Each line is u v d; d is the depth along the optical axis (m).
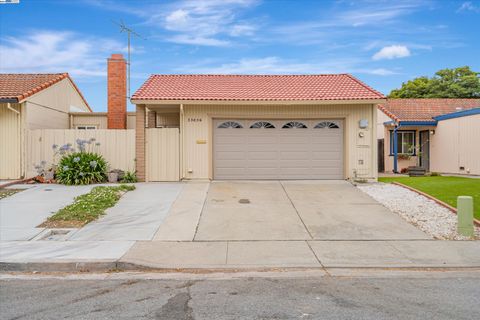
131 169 15.30
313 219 9.77
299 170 15.45
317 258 7.04
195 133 15.08
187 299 5.15
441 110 22.73
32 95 15.53
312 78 18.00
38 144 15.23
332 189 13.44
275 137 15.42
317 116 15.27
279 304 4.95
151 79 17.33
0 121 15.13
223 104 14.68
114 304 4.98
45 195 12.23
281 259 6.98
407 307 4.85
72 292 5.46
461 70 34.97
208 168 15.06
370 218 9.83
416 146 22.72
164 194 12.50
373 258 7.02
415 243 7.93
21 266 6.56
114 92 18.64
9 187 13.56
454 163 19.89
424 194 12.05
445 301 5.06
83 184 14.12
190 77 18.00
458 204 8.50
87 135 15.27
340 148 15.47
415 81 36.69
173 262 6.80
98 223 9.30
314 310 4.74
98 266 6.61
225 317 4.53
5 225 9.07
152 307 4.86
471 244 7.84
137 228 8.94
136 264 6.63
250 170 15.43
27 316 4.60
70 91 19.83
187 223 9.39
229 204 11.28
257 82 17.31
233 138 15.40
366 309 4.78
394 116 21.31
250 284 5.79
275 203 11.42
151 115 17.84
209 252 7.38
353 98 14.62
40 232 8.55
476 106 23.09
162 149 15.07
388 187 13.74
